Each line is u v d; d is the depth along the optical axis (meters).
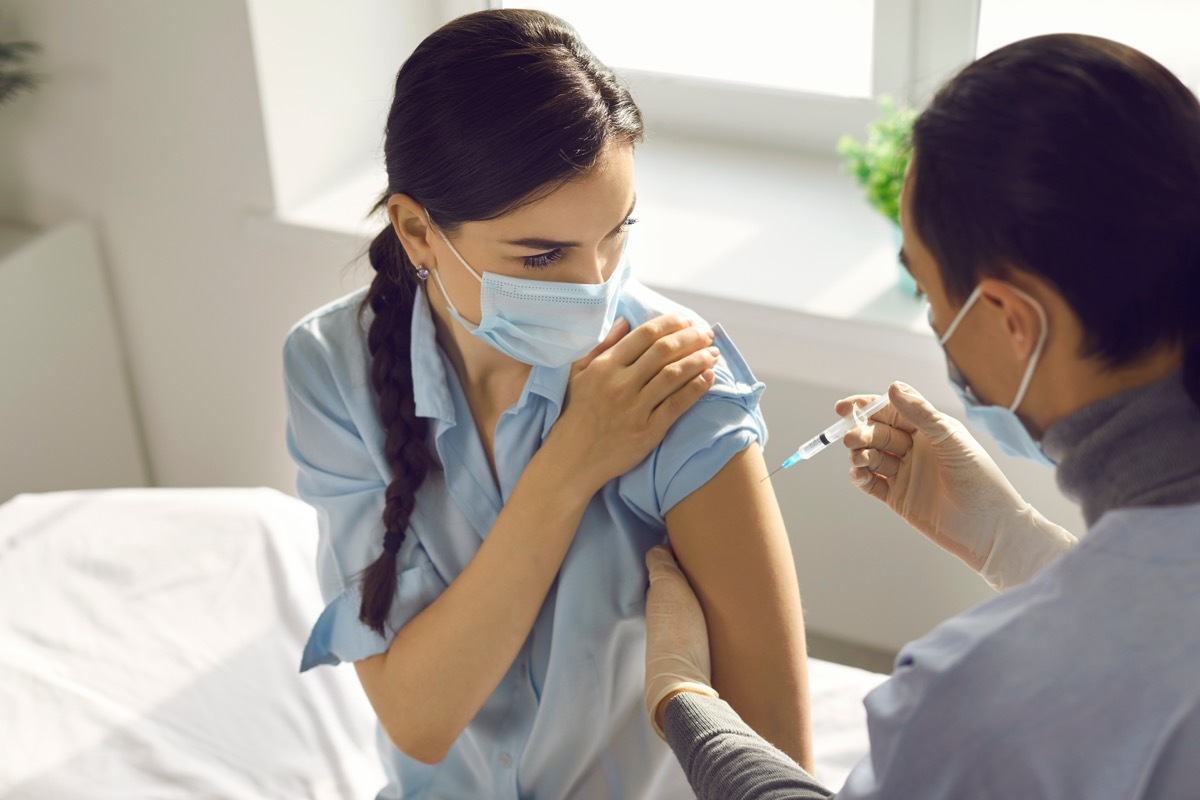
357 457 1.29
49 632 1.78
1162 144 0.71
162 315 2.40
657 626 1.14
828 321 1.82
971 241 0.76
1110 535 0.73
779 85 2.27
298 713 1.67
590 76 1.01
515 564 1.15
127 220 2.31
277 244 2.19
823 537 2.14
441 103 1.02
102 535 1.94
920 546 2.06
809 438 2.04
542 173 1.00
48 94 2.22
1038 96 0.72
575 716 1.27
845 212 2.12
